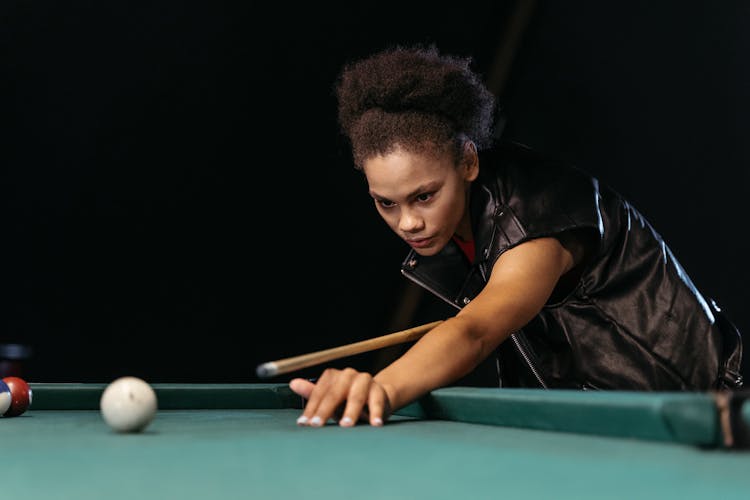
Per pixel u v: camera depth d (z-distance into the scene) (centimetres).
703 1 686
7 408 225
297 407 272
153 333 728
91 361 716
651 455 128
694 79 700
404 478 112
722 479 108
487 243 227
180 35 662
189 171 707
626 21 695
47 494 104
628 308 254
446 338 195
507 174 231
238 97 695
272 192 732
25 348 647
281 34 681
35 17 634
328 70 706
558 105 727
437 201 217
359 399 179
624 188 727
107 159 687
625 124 719
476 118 225
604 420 147
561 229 220
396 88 213
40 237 693
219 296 739
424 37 707
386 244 756
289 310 759
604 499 97
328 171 733
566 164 239
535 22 693
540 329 264
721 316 280
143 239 712
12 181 677
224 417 224
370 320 781
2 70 647
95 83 662
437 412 193
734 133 699
